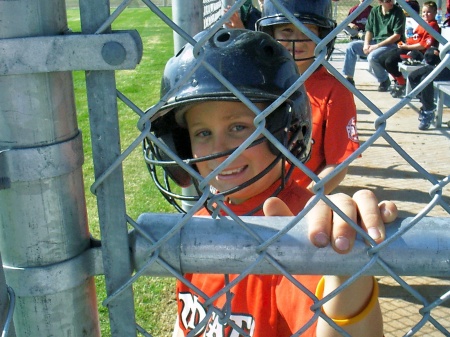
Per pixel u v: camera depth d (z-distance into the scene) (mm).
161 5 36406
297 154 1690
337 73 885
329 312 1122
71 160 960
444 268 958
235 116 1576
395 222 993
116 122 924
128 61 875
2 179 918
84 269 1016
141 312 3529
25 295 997
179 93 1410
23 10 877
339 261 978
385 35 10102
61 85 933
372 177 5879
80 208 1007
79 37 868
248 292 1452
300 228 991
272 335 1408
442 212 4941
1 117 915
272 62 1454
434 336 3055
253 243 982
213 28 874
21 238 975
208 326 1511
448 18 12078
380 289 3557
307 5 3252
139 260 999
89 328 1058
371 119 8117
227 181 1630
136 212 5258
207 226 999
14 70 876
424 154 6531
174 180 1719
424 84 866
